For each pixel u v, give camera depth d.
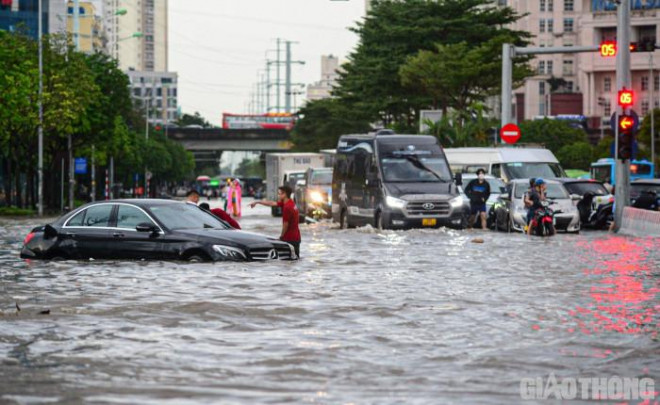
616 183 61.75
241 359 15.93
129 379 14.36
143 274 28.91
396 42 135.12
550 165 74.25
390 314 21.05
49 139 118.75
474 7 135.00
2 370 14.94
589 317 20.83
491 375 14.83
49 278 28.05
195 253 32.38
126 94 128.00
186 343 17.34
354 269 31.88
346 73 157.50
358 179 64.38
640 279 29.12
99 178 166.12
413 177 61.53
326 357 16.16
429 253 39.88
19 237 54.22
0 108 107.88
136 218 33.34
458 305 22.58
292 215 35.81
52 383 14.04
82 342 17.39
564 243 47.59
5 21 195.88
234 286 26.08
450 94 128.38
